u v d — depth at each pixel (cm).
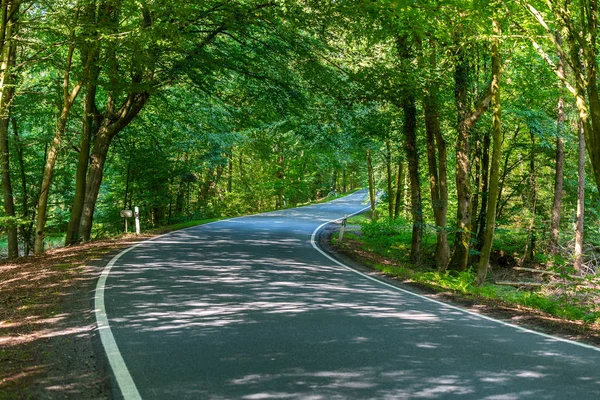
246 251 1550
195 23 1650
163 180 3005
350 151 2669
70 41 1399
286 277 1121
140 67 1598
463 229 1800
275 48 1752
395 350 588
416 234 2069
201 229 2255
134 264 1199
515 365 546
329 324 706
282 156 5178
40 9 1502
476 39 1420
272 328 671
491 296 1175
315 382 471
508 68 1962
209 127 2708
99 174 1920
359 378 486
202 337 614
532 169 2753
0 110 1595
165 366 506
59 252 1469
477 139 2292
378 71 1664
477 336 679
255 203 5512
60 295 844
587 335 720
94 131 1972
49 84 1938
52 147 1712
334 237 2228
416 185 2011
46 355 530
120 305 777
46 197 1714
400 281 1220
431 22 1342
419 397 440
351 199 6619
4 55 1553
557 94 2083
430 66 1719
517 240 2864
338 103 1902
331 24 1553
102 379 466
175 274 1079
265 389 450
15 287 920
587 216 2828
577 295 1188
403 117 2053
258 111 2086
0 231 2345
